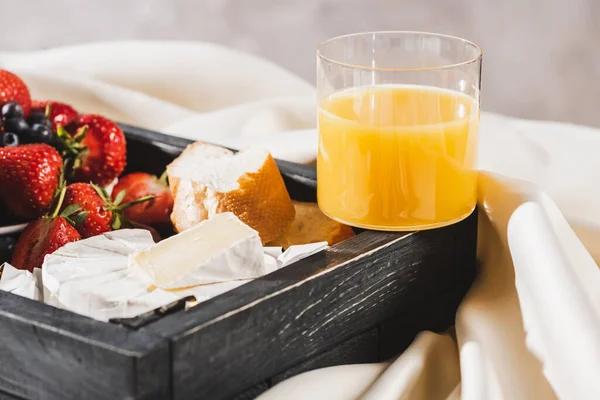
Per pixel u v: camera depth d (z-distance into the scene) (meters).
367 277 0.81
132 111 1.16
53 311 0.74
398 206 0.82
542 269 0.82
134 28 1.92
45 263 0.80
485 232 0.88
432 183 0.82
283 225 0.87
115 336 0.72
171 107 1.16
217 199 0.85
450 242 0.85
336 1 1.89
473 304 0.84
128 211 0.93
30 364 0.74
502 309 0.84
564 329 0.80
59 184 0.90
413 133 0.81
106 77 1.25
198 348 0.73
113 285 0.77
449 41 0.87
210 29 1.92
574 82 1.91
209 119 1.09
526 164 1.02
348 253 0.80
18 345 0.74
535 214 0.83
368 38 0.88
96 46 1.29
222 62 1.26
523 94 1.93
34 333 0.73
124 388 0.71
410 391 0.79
